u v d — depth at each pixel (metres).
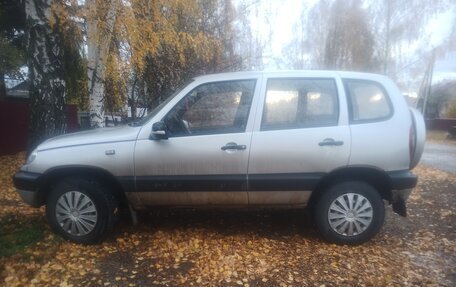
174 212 5.64
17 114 11.62
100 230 4.52
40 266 4.03
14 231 4.85
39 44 7.15
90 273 3.92
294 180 4.42
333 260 4.25
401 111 4.56
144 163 4.45
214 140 4.43
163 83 9.84
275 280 3.83
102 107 8.60
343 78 4.60
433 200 6.92
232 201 4.56
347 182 4.54
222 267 4.07
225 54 10.69
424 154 14.12
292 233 4.98
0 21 10.70
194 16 8.70
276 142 4.40
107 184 4.64
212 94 4.57
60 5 6.93
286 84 4.57
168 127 4.52
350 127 4.45
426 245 4.73
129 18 6.92
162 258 4.27
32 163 4.59
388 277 3.88
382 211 4.53
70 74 9.05
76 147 4.52
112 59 7.28
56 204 4.56
